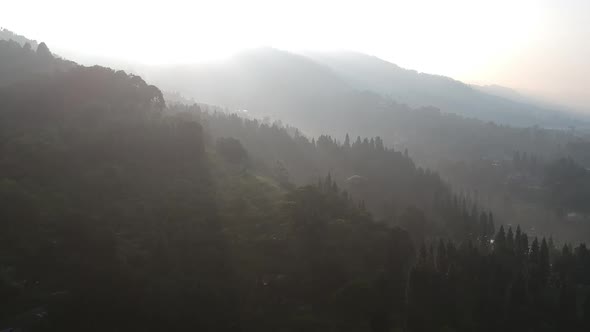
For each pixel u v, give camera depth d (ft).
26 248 216.95
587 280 353.31
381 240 281.13
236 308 210.18
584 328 268.21
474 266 299.17
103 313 178.60
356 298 225.56
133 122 391.24
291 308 222.07
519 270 320.50
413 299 249.75
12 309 178.60
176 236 261.24
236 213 306.14
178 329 183.83
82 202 276.62
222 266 241.14
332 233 280.51
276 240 269.03
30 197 256.32
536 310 274.36
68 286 194.39
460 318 249.96
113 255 220.84
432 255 296.30
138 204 290.97
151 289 196.75
